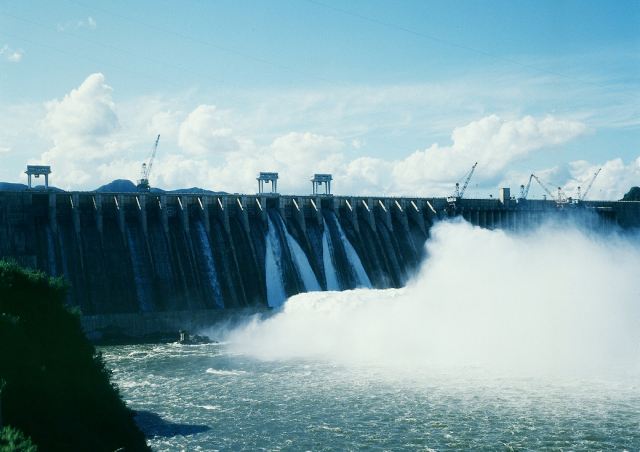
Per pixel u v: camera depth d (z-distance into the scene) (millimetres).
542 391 73250
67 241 112188
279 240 132000
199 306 115938
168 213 123750
